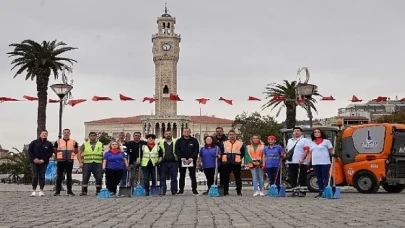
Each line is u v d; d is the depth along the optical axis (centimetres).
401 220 1223
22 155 5394
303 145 2305
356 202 1866
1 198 2228
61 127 3275
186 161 2536
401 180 2678
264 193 2559
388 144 2659
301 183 2323
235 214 1408
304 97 3173
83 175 2553
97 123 17700
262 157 2425
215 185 2416
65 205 1783
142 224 1164
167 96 14362
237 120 9119
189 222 1202
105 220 1255
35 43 5984
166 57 14325
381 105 12888
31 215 1389
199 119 16775
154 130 14312
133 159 2597
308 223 1172
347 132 2758
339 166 2727
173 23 14512
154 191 2527
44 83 6062
